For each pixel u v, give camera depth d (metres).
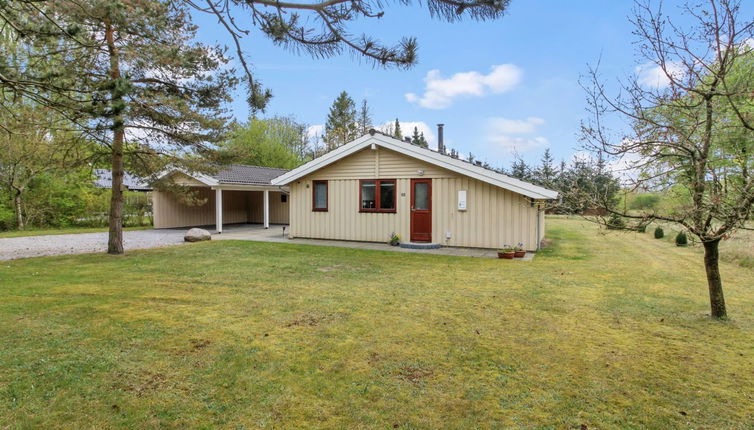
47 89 5.49
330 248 11.68
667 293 6.29
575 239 14.73
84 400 2.96
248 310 5.23
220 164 11.38
